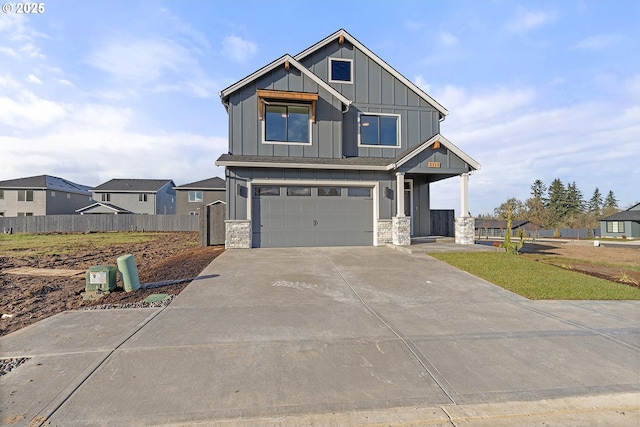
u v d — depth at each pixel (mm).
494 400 2625
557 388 2807
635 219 35781
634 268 9078
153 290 5969
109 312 4699
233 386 2756
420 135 14281
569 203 58906
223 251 10789
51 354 3297
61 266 9062
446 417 2414
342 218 12156
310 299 5457
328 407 2498
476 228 39156
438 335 3939
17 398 2537
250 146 12211
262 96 11766
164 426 2260
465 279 7035
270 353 3391
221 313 4684
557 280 6914
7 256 11008
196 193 33781
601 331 4121
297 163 11336
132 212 36344
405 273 7535
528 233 37031
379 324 4297
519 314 4785
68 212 36312
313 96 12023
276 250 11008
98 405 2467
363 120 13836
